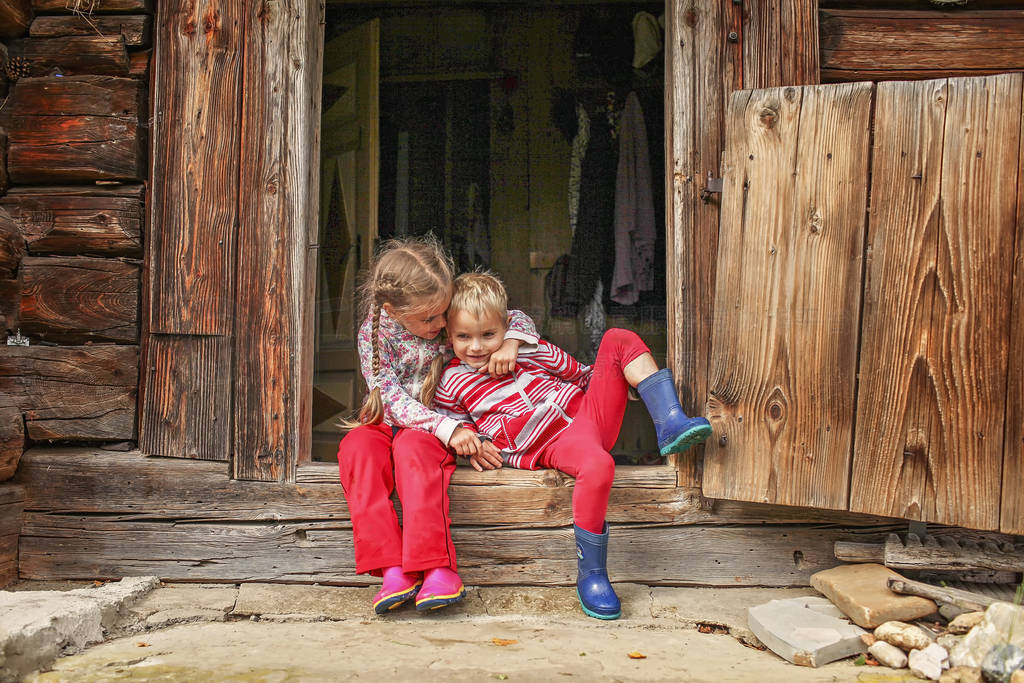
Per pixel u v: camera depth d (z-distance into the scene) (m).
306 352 2.58
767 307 2.34
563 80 4.21
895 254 2.22
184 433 2.54
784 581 2.48
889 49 2.56
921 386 2.19
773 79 2.51
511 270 4.21
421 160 4.19
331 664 1.85
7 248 2.52
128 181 2.62
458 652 1.95
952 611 2.11
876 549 2.40
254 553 2.52
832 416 2.28
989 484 2.14
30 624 1.86
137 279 2.60
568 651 1.97
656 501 2.49
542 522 2.46
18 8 2.58
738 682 1.75
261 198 2.54
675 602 2.38
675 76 2.52
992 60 2.55
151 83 2.62
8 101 2.63
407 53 4.18
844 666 1.92
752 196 2.36
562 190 4.22
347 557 2.51
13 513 2.50
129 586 2.38
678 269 2.50
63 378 2.55
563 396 2.57
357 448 2.36
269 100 2.54
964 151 2.15
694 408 2.49
